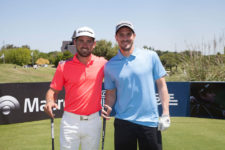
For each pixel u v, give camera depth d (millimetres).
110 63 1979
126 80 1884
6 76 17594
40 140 3629
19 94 5059
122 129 1910
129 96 1887
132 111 1883
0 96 4852
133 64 1880
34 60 65500
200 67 6996
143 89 1870
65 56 42281
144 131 1854
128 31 1882
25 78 18109
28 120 5148
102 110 2084
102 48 36438
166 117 1851
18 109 5039
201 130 4230
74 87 2002
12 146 3352
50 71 26391
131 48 1925
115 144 1952
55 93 2141
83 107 1985
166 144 3396
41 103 5332
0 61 48469
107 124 4676
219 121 5086
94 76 2039
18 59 49719
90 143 2059
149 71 1893
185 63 7445
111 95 2107
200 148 3211
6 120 4879
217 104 5410
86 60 2053
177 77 7340
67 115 2033
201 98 5570
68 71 2012
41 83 5336
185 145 3350
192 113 5684
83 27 2012
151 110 1886
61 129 2045
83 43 1984
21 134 4000
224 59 7070
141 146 1896
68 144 1997
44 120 5238
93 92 2029
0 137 3824
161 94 1934
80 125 1998
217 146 3299
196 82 5602
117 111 1988
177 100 5719
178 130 4223
